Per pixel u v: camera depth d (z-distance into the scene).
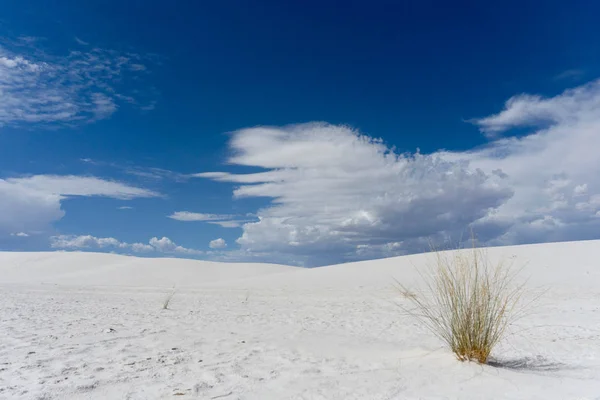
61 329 7.54
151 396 3.67
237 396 3.63
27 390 3.83
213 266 39.16
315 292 17.81
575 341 6.24
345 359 5.15
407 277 21.97
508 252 24.98
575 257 22.89
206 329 7.75
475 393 3.47
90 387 3.94
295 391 3.75
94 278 34.22
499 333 4.66
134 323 8.45
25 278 37.41
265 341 6.52
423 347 5.79
